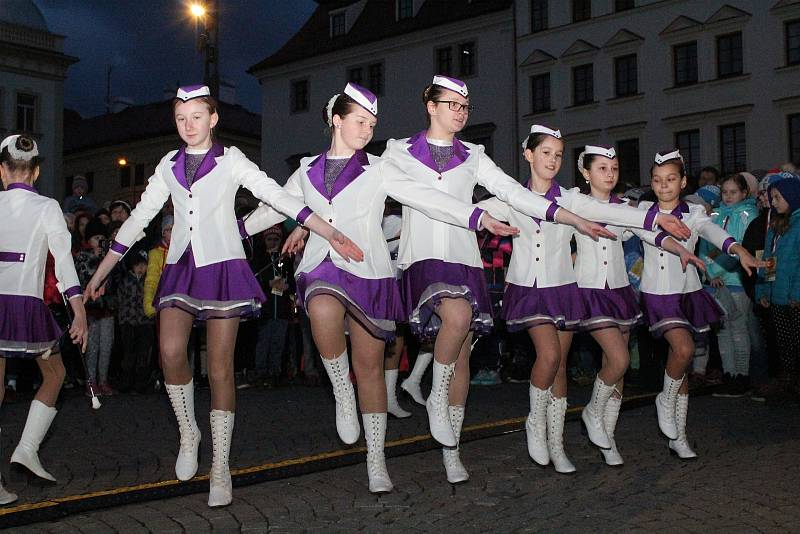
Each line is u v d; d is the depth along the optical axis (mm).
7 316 4445
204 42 18188
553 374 5031
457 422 4844
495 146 32000
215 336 4395
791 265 7496
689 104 28484
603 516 4105
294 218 4297
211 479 4406
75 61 35969
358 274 4453
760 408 7496
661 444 5941
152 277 9266
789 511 4145
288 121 37656
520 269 5117
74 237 10219
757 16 27125
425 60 33531
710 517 4059
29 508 4238
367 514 4195
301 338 10812
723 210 8719
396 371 7254
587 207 5160
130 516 4184
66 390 9672
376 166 4605
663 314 5496
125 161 44000
